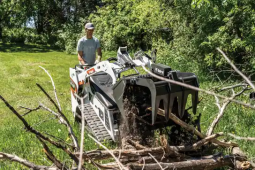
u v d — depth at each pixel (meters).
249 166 3.28
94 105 5.03
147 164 3.05
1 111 7.15
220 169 3.65
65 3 22.92
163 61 10.74
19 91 9.09
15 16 23.44
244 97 6.21
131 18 15.09
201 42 8.97
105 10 17.36
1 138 5.14
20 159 2.70
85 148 4.50
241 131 4.75
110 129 4.36
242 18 7.85
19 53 17.66
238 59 8.79
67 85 9.92
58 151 4.31
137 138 3.83
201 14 8.35
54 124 5.68
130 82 3.73
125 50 4.53
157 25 12.95
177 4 10.12
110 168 3.11
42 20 24.22
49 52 18.61
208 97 6.05
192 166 3.20
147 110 3.98
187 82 3.56
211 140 3.63
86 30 6.00
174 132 4.05
